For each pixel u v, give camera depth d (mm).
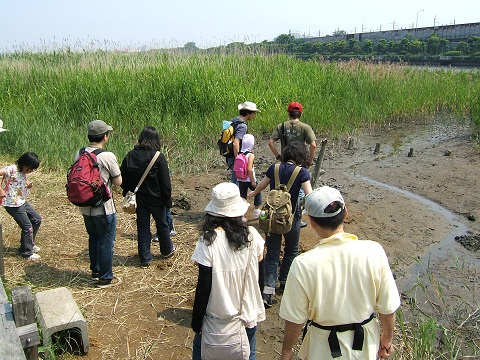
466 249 6504
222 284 3010
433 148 11797
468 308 5098
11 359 2877
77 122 12812
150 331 4582
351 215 7637
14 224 6879
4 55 17344
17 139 10438
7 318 3320
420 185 9094
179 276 5617
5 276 5387
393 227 7188
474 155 10867
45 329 3967
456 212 7844
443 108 15984
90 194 4781
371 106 14789
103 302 5031
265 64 16922
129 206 5449
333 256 2570
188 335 4547
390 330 2680
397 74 18172
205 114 13086
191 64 15406
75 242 6426
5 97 14141
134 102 13133
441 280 5691
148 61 16219
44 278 5430
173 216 7562
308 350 2678
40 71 15297
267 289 4969
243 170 6688
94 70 15227
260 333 4707
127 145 10500
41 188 8352
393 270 5930
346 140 12711
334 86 15727
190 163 10539
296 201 4828
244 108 6879
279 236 4941
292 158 4840
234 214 3061
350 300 2570
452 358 3957
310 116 13203
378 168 10281
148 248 5793
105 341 4402
